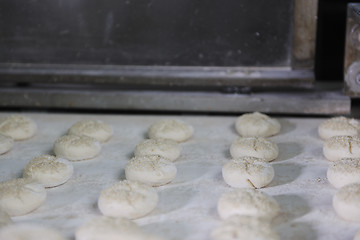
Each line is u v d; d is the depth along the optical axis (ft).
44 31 3.92
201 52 3.88
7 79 3.94
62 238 2.26
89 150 3.21
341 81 4.51
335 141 3.18
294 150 3.35
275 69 3.85
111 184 2.91
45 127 3.77
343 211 2.50
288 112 3.78
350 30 3.56
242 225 2.32
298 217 2.56
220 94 3.89
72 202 2.73
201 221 2.54
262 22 3.78
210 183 2.93
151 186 2.89
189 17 3.81
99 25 3.87
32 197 2.63
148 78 3.86
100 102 3.89
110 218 2.40
